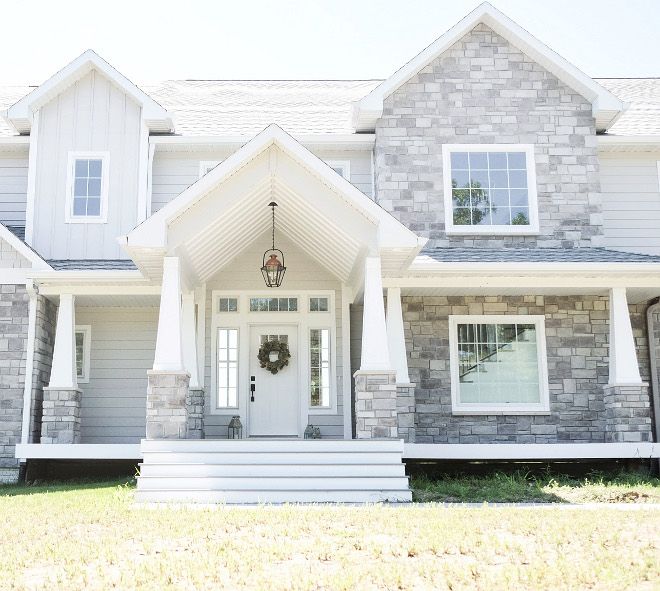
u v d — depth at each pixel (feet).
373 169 52.16
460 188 50.75
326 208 38.37
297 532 24.00
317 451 34.27
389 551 21.66
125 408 49.83
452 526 24.68
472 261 44.47
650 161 53.72
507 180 51.03
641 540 22.74
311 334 50.39
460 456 41.14
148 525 25.27
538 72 51.98
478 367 48.39
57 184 51.44
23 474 44.45
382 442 34.71
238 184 38.19
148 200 51.21
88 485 40.32
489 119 51.34
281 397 49.78
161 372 36.01
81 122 52.19
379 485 33.22
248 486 33.14
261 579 19.04
